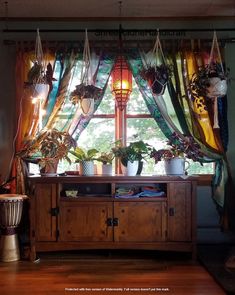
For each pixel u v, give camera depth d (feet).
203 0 11.00
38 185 10.56
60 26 12.34
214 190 11.94
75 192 10.76
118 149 10.96
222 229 11.80
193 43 11.83
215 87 10.31
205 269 9.66
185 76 11.79
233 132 12.30
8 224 10.44
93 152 11.28
